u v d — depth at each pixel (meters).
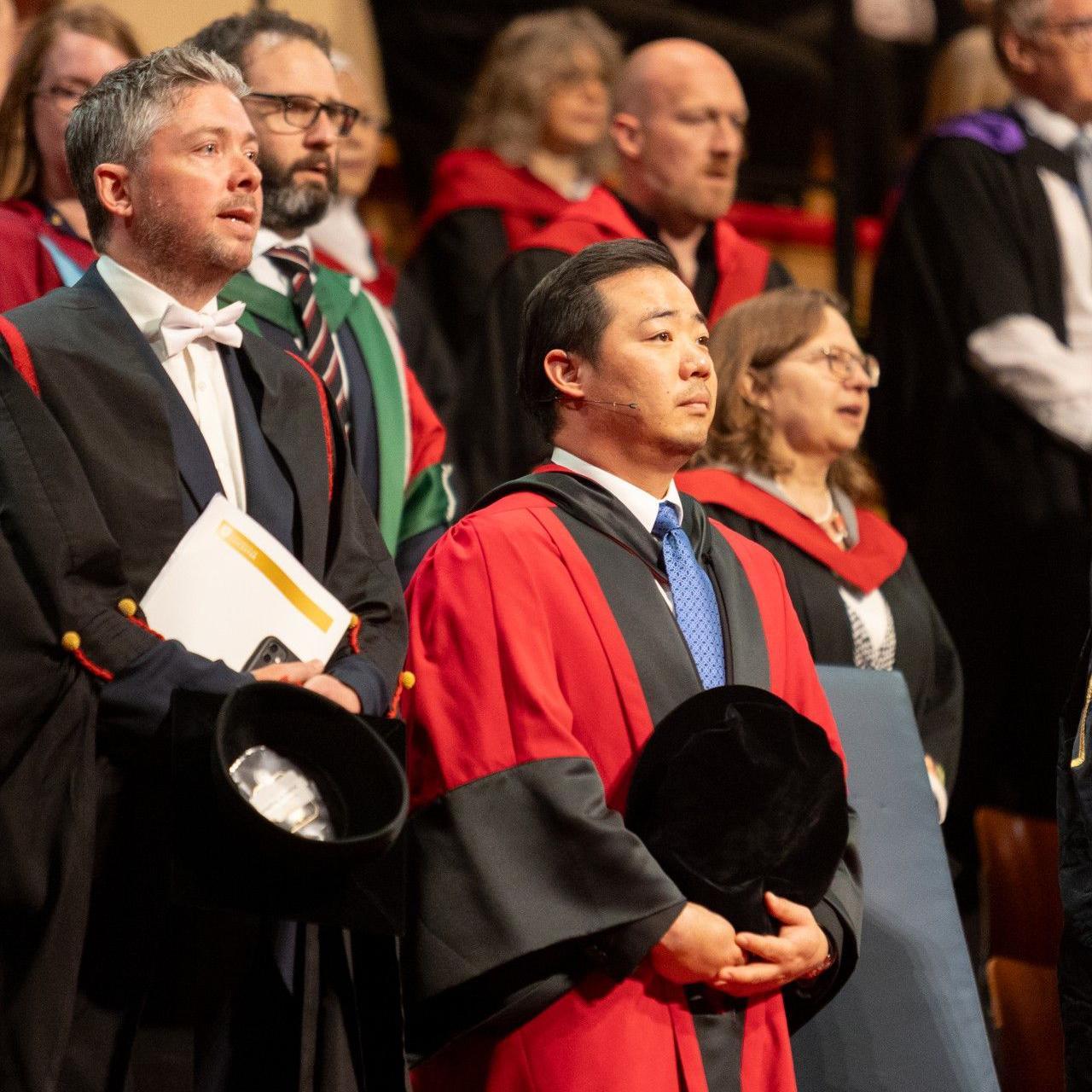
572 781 9.77
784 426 14.06
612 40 18.98
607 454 10.80
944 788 13.88
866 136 24.06
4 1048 8.66
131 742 8.91
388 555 10.23
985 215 17.83
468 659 10.13
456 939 9.67
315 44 13.59
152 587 9.12
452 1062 10.22
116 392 9.40
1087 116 18.25
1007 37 18.42
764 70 22.89
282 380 10.20
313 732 9.05
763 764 9.90
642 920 9.53
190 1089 9.10
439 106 21.28
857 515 14.45
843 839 10.19
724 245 17.20
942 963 11.75
